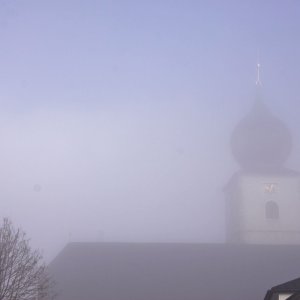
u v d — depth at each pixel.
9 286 29.62
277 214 59.69
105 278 52.56
